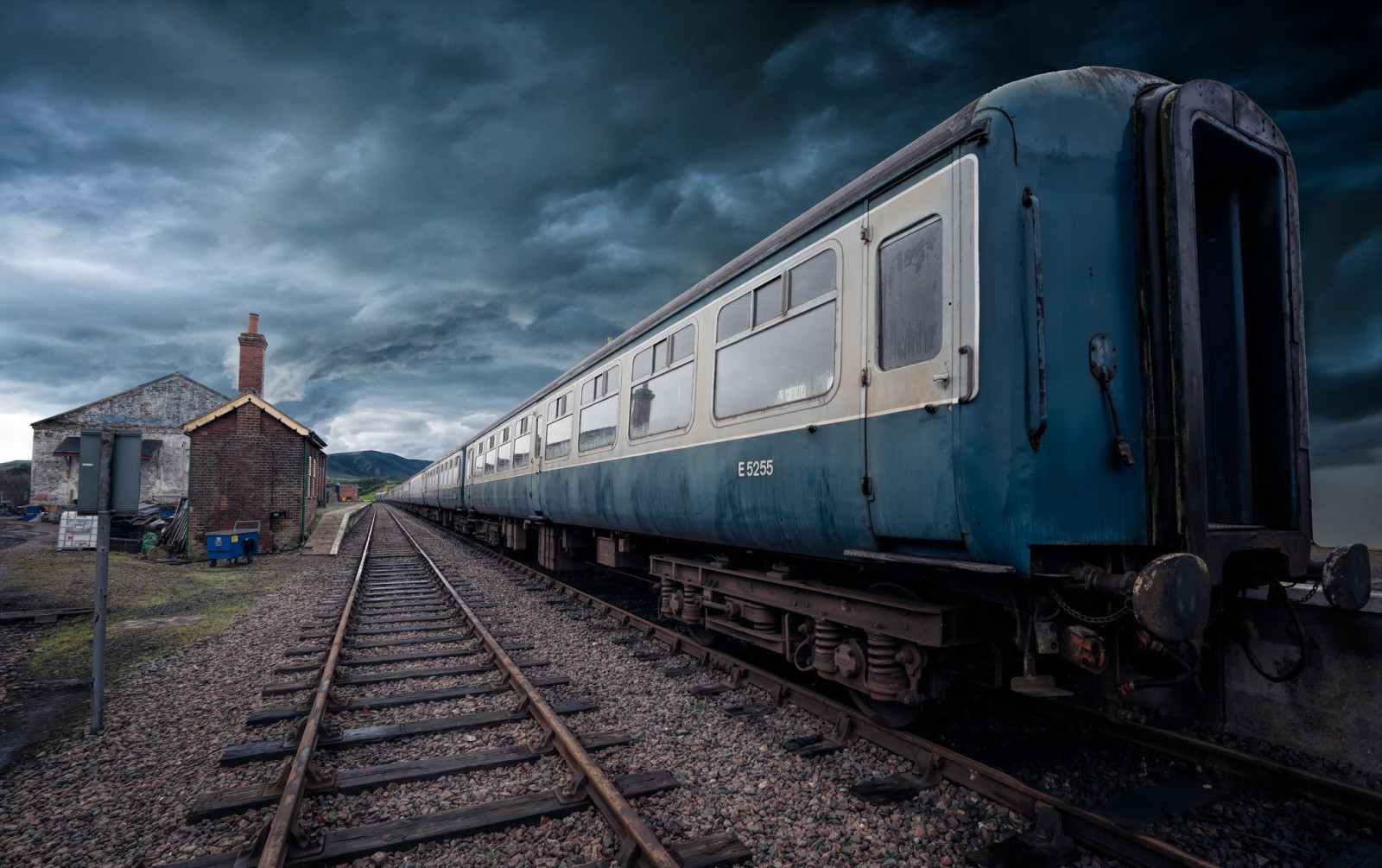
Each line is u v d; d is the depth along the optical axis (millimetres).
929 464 3371
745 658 6367
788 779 3703
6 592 10383
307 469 19422
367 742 4262
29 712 4992
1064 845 2969
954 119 3555
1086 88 3371
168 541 17328
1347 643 3828
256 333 20516
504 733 4449
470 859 2992
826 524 4148
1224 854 2980
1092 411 3193
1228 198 3891
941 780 3607
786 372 4605
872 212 3934
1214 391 3908
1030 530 3016
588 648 6754
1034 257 3119
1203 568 2881
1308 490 3631
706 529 5664
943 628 3562
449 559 15609
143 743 4348
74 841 3152
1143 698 4809
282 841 2844
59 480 30719
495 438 15539
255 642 7160
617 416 7691
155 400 31875
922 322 3510
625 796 3482
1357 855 2977
